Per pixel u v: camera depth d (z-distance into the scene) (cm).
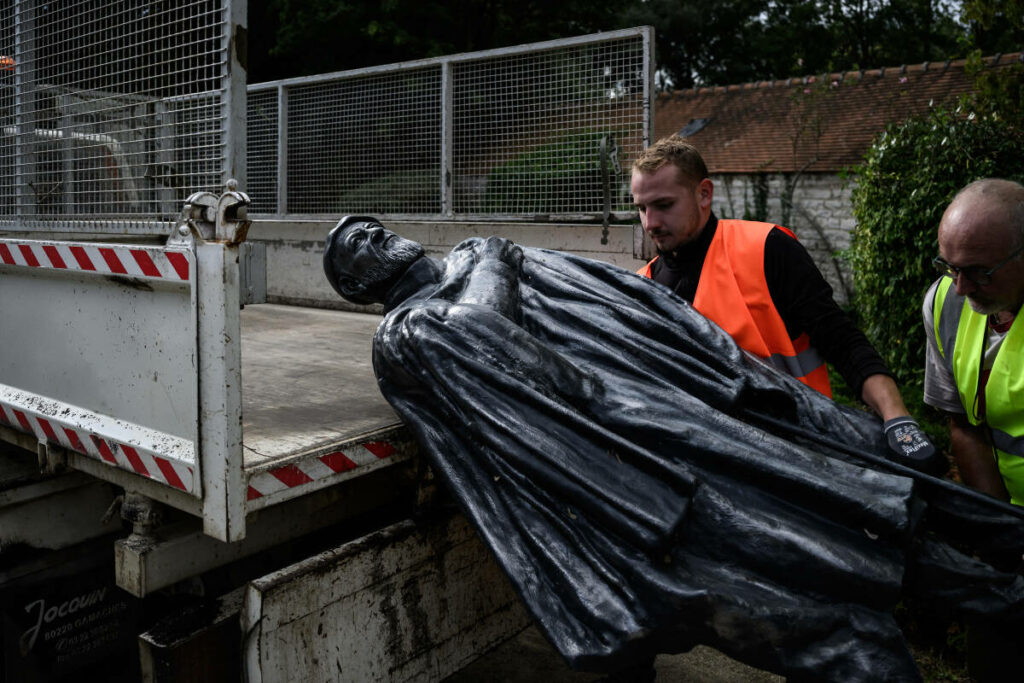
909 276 616
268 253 508
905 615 307
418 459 221
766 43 2000
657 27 1852
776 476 179
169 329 183
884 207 636
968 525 195
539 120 436
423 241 443
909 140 643
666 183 241
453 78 464
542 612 174
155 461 184
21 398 225
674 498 175
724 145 1205
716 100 1363
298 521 228
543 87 432
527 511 185
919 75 1193
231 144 219
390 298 261
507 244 257
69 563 241
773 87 1332
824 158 1077
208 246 168
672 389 205
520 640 319
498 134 452
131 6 245
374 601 205
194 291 171
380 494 251
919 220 602
